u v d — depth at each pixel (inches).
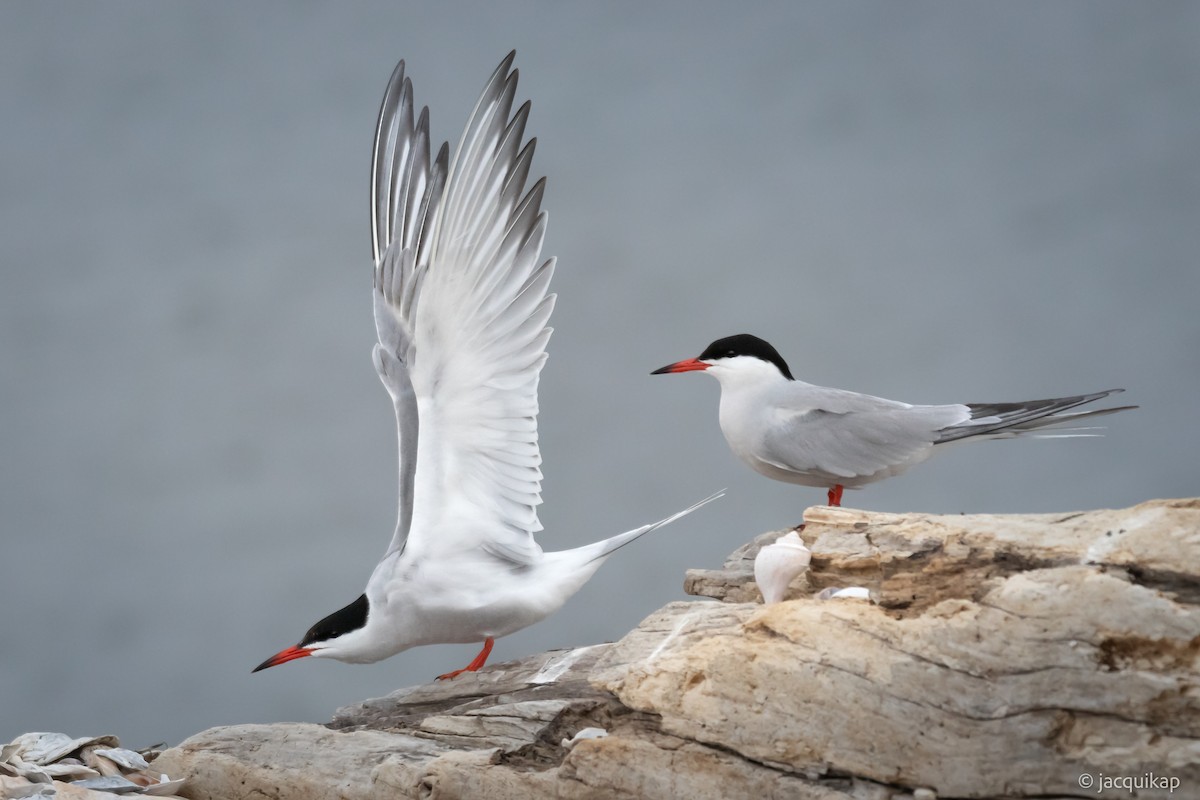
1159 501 229.6
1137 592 211.2
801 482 321.4
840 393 314.7
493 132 297.6
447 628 289.1
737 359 318.7
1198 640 206.8
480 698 277.9
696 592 295.0
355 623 288.8
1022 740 212.4
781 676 227.1
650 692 238.1
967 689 216.2
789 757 225.0
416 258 295.9
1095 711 210.1
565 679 276.4
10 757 268.5
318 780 253.1
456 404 290.8
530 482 293.1
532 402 295.1
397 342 299.7
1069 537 229.0
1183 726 206.4
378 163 309.1
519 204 296.7
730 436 320.2
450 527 286.5
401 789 244.7
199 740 271.6
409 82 310.3
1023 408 297.0
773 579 256.4
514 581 287.0
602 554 290.4
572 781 234.4
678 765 230.2
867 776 220.7
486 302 293.6
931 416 302.4
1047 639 213.8
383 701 289.3
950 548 234.7
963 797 215.0
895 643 222.8
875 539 250.5
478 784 238.7
